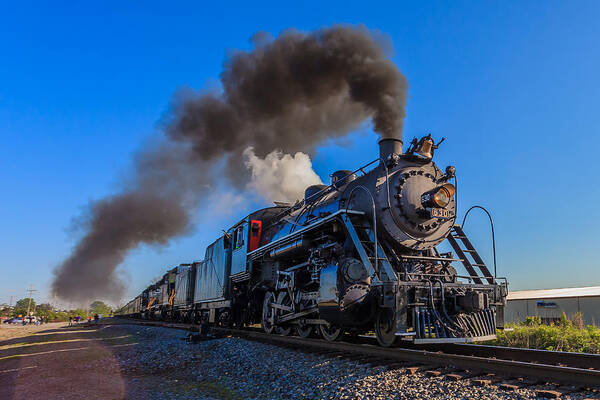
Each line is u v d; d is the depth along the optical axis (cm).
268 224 1380
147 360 995
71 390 706
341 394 537
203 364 888
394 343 725
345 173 1029
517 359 684
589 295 1914
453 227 924
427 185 845
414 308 696
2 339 2088
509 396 450
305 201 1136
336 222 863
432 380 532
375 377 570
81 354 1185
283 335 1040
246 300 1424
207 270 1858
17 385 769
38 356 1203
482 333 749
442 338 683
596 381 459
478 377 530
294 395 584
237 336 1226
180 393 662
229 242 1548
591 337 912
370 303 766
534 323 1125
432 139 863
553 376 496
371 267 740
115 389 707
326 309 808
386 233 796
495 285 788
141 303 4056
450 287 745
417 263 818
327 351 784
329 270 815
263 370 746
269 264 1191
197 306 2025
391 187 815
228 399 614
